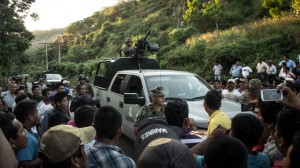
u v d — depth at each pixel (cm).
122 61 997
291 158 228
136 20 7081
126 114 755
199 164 284
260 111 336
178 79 746
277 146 289
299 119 272
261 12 3466
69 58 6981
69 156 224
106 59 1116
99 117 289
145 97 677
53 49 8944
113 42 6241
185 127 381
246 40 2372
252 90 498
